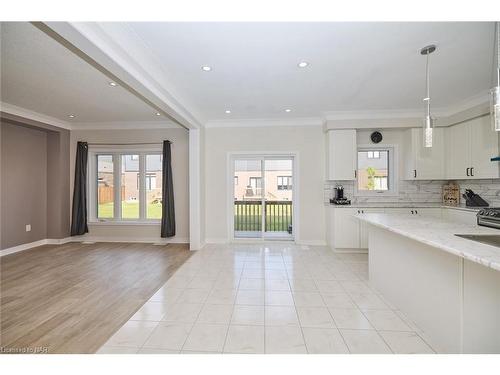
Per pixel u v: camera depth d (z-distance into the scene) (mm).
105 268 3744
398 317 2381
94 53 1964
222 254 4434
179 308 2568
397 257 2535
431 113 4398
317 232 5039
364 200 4949
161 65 2682
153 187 5488
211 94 3592
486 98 3658
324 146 5004
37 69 2818
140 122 5238
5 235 4465
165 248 4859
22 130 4738
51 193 5215
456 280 1771
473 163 3916
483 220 2322
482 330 1673
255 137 5113
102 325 2273
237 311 2506
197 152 4723
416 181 4824
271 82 3172
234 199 5285
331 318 2371
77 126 5375
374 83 3227
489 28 2072
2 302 2707
